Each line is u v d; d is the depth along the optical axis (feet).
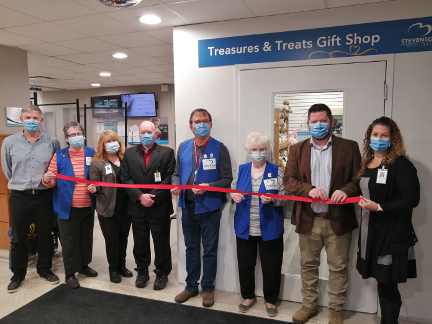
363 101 7.78
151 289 9.29
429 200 7.45
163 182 8.62
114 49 12.66
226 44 8.85
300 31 8.15
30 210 9.19
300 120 8.39
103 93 25.55
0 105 11.94
